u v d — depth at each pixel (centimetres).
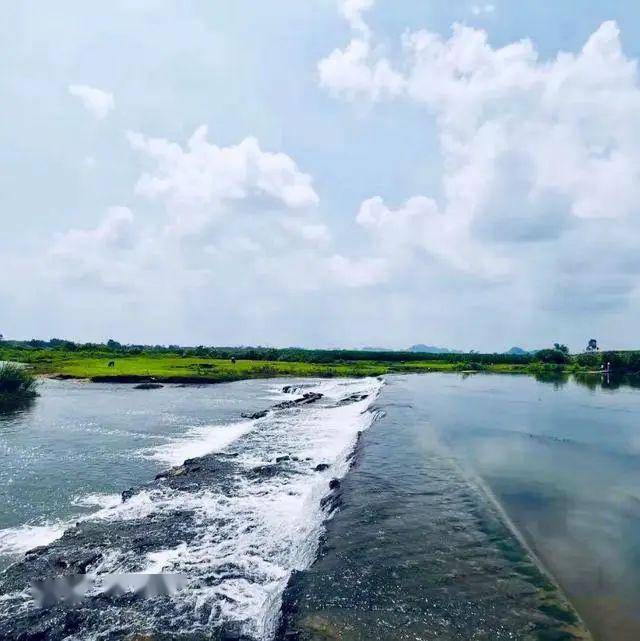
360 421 2780
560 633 714
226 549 1081
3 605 868
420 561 945
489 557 959
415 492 1360
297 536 1138
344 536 1062
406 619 755
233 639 758
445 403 3481
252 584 932
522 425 2534
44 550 1089
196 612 837
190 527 1206
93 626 802
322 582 870
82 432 2598
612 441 2122
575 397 4025
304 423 2758
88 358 8619
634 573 896
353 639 710
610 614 764
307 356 10706
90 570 992
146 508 1341
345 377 7050
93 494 1592
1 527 1324
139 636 772
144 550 1078
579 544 1023
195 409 3503
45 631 790
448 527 1109
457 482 1455
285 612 785
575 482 1465
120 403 3819
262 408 3594
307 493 1449
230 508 1334
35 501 1525
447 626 737
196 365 7338
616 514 1198
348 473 1558
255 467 1730
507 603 796
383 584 861
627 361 8444
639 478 1518
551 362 9588
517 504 1265
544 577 880
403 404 3353
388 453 1830
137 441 2377
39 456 2070
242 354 10569
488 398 3881
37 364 7244
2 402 3803
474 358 10738
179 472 1689
